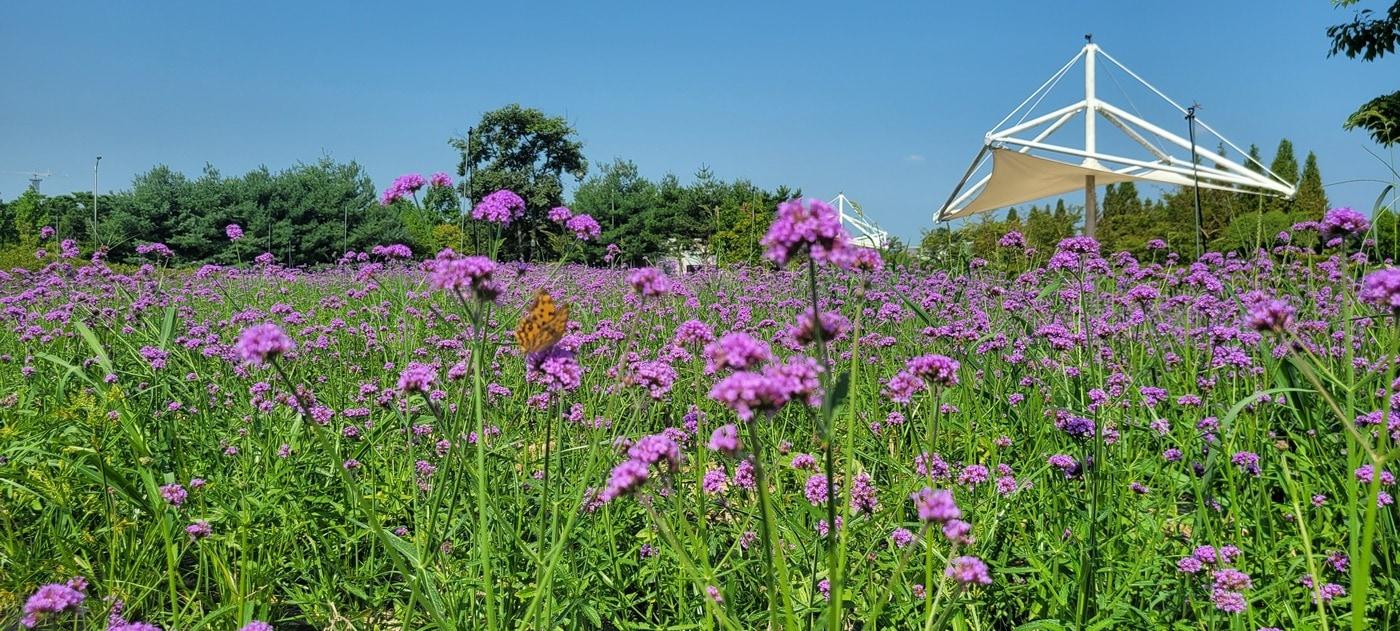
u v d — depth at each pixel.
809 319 2.05
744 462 3.26
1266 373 4.70
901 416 4.28
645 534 3.50
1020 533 3.23
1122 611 2.87
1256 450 3.93
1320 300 6.58
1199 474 3.72
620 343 6.06
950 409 4.64
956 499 3.44
